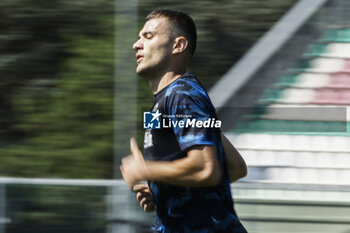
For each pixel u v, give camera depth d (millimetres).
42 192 12211
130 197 12172
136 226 12148
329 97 17625
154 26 8453
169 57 8445
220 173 7840
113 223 12156
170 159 8133
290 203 12070
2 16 20062
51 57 19609
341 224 12047
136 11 16500
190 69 18656
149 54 8430
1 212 12219
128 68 15578
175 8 19000
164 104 8156
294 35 18500
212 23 18875
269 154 16609
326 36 18531
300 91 17734
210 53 18734
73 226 12141
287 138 16922
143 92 17734
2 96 19469
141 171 7836
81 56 19312
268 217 12062
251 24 18906
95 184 12172
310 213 12086
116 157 14734
